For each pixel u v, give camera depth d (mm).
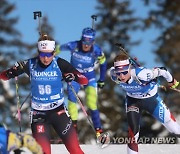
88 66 24203
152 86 18516
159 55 78438
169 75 18625
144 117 69438
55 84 15969
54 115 16172
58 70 15906
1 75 16547
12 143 12047
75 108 23781
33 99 16250
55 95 16062
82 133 68125
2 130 12234
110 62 79812
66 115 16281
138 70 17922
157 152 22172
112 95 72875
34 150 12180
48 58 15547
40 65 15844
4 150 12203
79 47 24172
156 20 81688
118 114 72062
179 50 77438
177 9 81062
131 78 17984
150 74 17938
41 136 15820
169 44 77812
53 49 15586
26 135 12109
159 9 82000
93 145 23719
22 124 70000
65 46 24328
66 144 16141
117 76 17938
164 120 18891
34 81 15992
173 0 81125
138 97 18625
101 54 24531
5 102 73688
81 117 68312
